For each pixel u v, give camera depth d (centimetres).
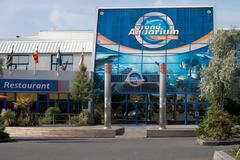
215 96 4131
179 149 2266
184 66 5284
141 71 5328
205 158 1816
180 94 5262
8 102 5150
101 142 2808
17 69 5522
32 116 4097
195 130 3216
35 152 2066
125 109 5316
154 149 2256
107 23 5484
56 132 3519
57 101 5231
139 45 5384
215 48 4169
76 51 5850
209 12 5375
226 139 2725
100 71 5378
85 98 4931
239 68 4094
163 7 5450
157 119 5256
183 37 5344
